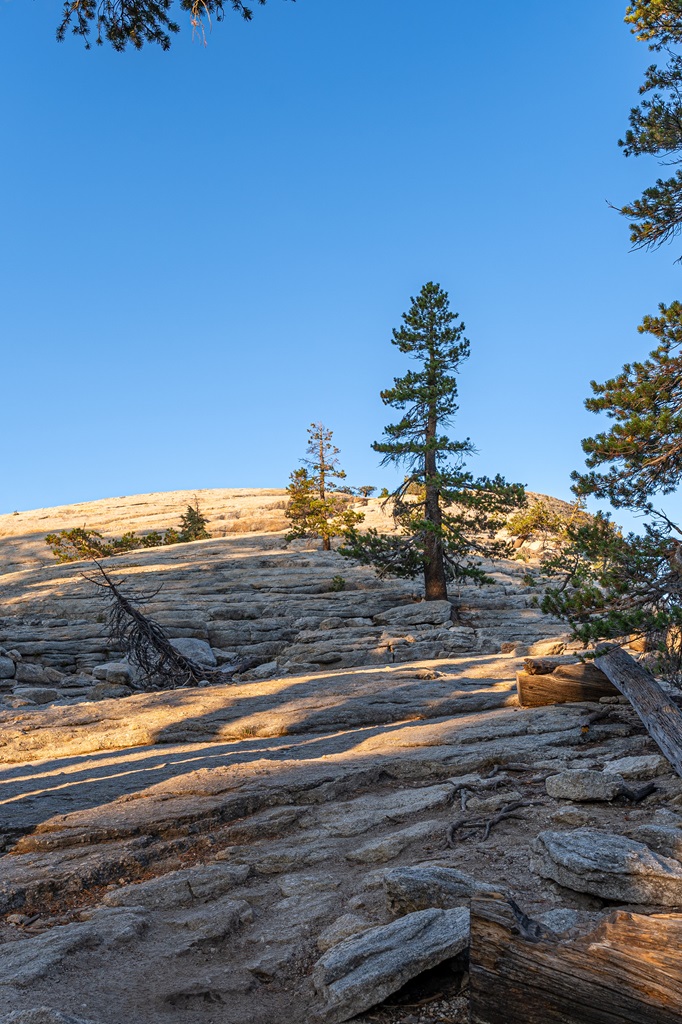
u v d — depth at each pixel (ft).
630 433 43.62
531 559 159.94
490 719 44.52
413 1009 18.08
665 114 57.00
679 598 39.24
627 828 26.37
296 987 19.57
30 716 55.11
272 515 234.79
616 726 41.37
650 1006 13.51
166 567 155.22
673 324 46.47
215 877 25.90
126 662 93.81
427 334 119.44
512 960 15.06
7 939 23.11
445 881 21.75
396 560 123.54
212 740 48.52
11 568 208.03
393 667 71.51
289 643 109.50
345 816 31.30
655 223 55.72
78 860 27.86
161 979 20.12
